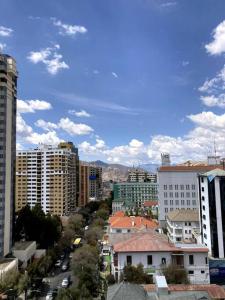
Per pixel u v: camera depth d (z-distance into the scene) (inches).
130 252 3599.9
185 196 7450.8
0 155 5049.2
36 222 6102.4
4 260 4685.0
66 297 3107.8
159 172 7564.0
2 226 4899.1
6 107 5172.2
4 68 5162.4
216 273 3944.4
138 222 6437.0
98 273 4220.0
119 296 2250.2
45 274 4783.5
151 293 2395.4
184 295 2258.9
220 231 4308.6
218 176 4399.6
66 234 6437.0
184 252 3622.0
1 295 3528.5
